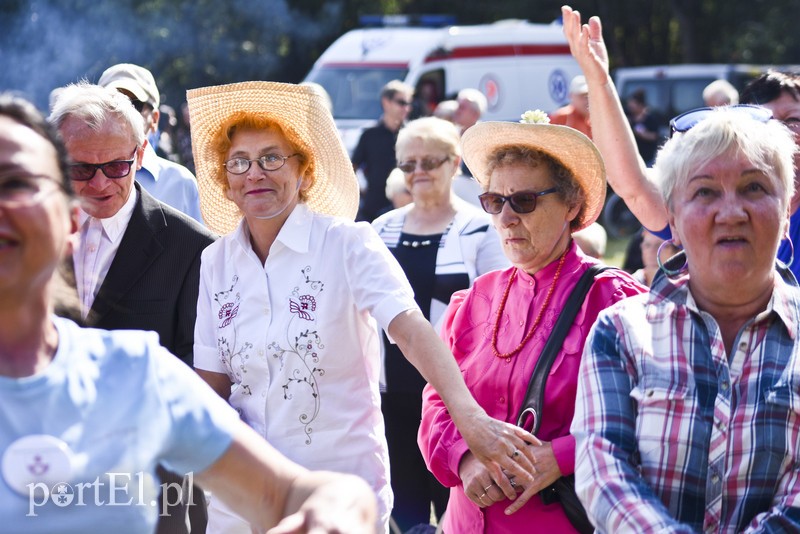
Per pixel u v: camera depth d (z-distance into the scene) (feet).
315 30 97.14
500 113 63.16
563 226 13.20
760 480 9.06
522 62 63.57
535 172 13.10
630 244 29.32
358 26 101.76
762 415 9.11
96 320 15.05
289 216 13.05
